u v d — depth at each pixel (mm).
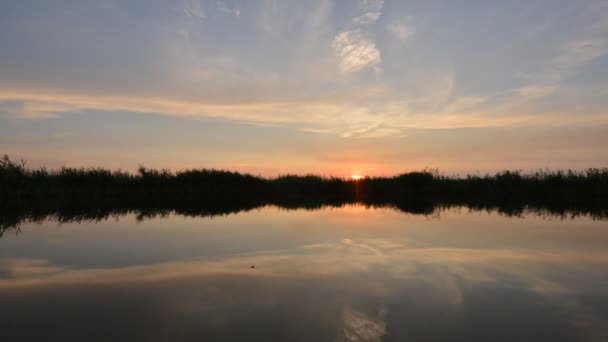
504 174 20703
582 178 18188
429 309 3824
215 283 4676
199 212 13008
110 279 4844
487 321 3533
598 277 4930
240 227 9266
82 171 19500
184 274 5082
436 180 22984
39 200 16484
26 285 4586
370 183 24125
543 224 9867
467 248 6723
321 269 5328
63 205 14828
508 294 4277
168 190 21391
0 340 3125
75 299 4109
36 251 6457
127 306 3902
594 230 8750
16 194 16188
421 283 4680
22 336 3203
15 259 5891
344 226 9438
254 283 4680
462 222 10242
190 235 8047
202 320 3547
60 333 3260
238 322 3502
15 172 16312
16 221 10234
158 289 4449
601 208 14406
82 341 3115
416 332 3305
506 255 6203
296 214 12578
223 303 3980
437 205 16672
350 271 5219
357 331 3314
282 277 4953
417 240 7492
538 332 3307
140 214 12188
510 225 9719
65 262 5711
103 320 3537
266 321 3527
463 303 3990
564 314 3703
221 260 5848
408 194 23188
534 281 4758
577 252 6387
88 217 11258
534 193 19406
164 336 3213
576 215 12078
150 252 6410
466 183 22000
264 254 6270
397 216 11953
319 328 3379
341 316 3641
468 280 4793
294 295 4246
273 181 24859
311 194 24281
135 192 20422
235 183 23484
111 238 7656
